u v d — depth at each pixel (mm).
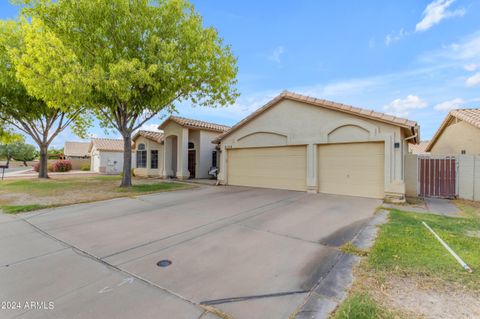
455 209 7195
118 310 2504
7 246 4355
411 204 7949
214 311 2486
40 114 15812
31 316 2422
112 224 5707
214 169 16531
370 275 3150
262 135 11828
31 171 28906
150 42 9922
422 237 4508
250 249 4168
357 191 9227
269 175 11734
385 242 4242
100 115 13508
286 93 10828
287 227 5410
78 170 31281
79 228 5410
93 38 9477
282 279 3135
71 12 9164
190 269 3441
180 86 10680
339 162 9672
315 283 3023
